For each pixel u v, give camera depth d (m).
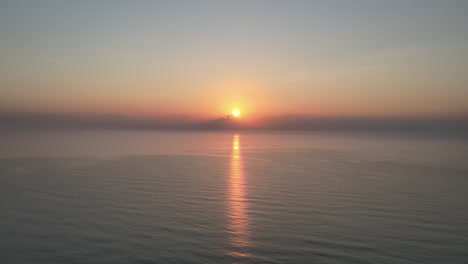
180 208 33.16
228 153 107.88
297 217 29.98
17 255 21.17
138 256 21.11
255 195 40.06
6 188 43.34
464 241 23.70
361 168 68.44
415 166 71.50
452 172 61.69
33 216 29.86
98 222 28.16
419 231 25.98
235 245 23.00
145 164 73.06
